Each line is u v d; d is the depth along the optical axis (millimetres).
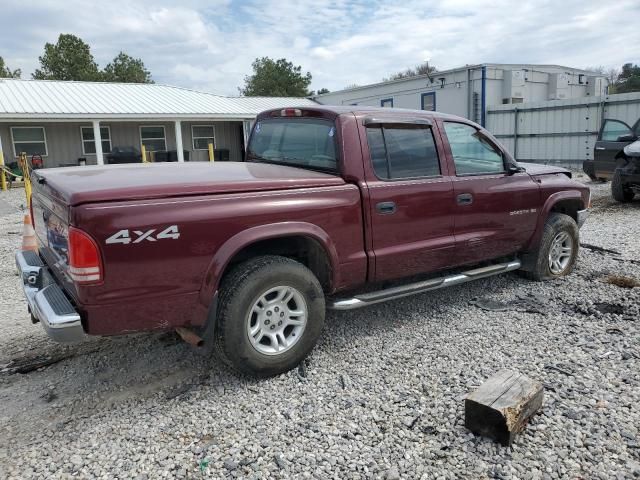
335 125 3869
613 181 10562
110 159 21312
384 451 2754
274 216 3396
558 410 3062
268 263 3434
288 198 3482
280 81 52875
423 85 22828
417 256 4203
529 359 3746
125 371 3750
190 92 25891
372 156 3936
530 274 5531
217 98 25766
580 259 6383
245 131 25250
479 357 3809
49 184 3283
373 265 3947
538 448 2740
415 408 3145
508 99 20797
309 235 3543
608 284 5395
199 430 2984
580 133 17812
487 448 2748
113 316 2967
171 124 23828
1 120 18953
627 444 2748
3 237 9125
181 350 4066
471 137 4660
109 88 24031
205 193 3184
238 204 3270
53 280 3438
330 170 3900
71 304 3037
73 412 3225
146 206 2977
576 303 4871
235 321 3307
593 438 2801
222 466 2664
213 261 3186
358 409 3154
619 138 11891
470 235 4574
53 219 3318
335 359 3854
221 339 3322
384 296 4047
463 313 4723
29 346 4223
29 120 19062
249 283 3328
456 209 4418
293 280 3504
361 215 3836
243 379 3568
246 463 2680
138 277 2979
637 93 16188
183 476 2596
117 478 2592
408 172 4145
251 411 3170
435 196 4246
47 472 2650
